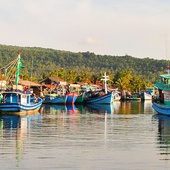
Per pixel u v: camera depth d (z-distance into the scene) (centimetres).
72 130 5044
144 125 5756
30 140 4141
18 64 8019
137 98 17912
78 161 3158
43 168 2933
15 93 7356
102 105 12069
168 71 8619
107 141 4131
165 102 7938
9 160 3159
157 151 3594
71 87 16462
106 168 2959
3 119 6531
